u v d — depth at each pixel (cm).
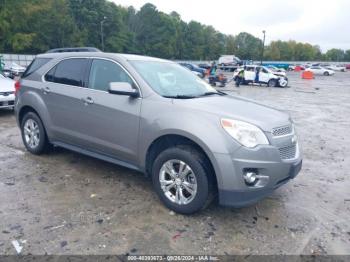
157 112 375
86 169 499
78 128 465
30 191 416
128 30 8662
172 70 473
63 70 498
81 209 373
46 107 508
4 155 555
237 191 331
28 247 299
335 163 586
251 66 2859
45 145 540
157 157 376
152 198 406
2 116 927
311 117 1123
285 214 380
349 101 1698
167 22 9356
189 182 357
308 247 316
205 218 362
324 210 395
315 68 5797
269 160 334
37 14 4969
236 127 333
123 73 423
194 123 346
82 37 6700
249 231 340
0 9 3959
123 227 338
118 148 418
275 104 1486
